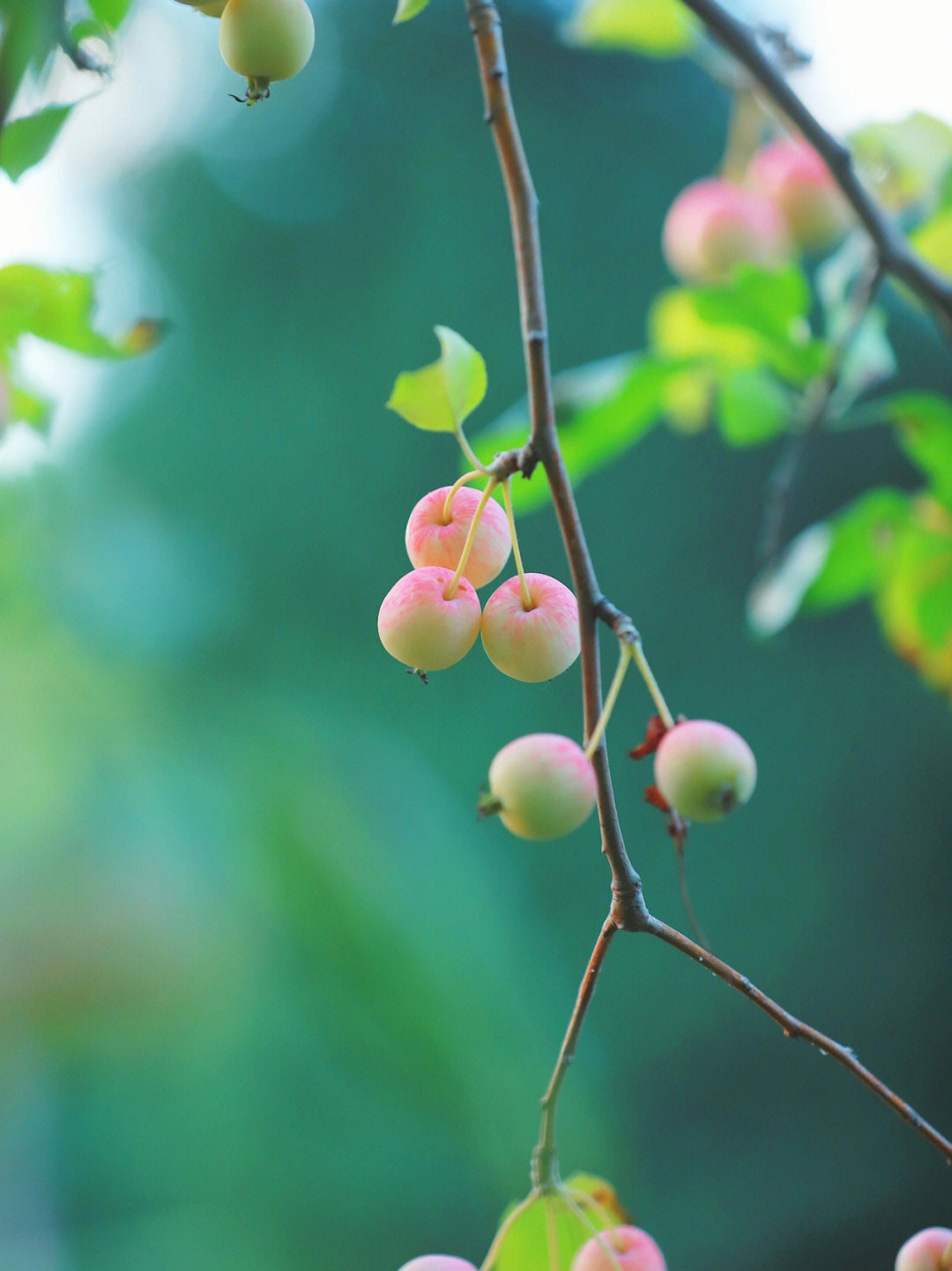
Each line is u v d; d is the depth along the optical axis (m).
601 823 0.80
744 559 8.59
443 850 6.60
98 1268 6.73
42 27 0.87
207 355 8.84
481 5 0.86
